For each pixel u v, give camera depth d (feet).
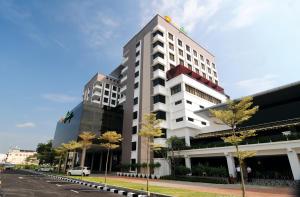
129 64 169.68
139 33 169.78
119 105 167.84
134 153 128.26
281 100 85.66
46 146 257.34
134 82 154.81
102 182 68.28
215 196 36.94
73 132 149.07
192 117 121.49
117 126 154.40
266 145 70.79
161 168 102.53
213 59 199.00
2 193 38.81
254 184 60.75
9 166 291.58
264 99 84.64
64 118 188.14
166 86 134.82
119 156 166.30
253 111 39.19
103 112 151.33
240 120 39.27
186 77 128.26
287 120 79.10
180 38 166.50
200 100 131.95
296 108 81.97
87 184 64.75
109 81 243.19
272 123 82.58
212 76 187.32
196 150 95.09
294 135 65.98
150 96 133.18
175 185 60.44
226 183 64.69
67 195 39.73
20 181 66.59
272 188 50.21
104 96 232.73
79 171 113.19
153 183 67.51
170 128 123.13
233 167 79.05
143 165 108.88
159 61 137.59
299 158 66.95
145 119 62.75
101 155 180.65
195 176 84.12
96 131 142.72
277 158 85.25
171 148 103.30
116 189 49.55
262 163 89.25
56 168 199.31
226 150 82.64
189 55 168.04
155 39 146.92
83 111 141.90
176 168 95.76
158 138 114.93
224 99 152.87
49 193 41.55
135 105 144.97
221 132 102.06
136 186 55.52
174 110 125.59
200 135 111.45
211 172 82.23
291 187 49.57
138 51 164.45
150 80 138.10
